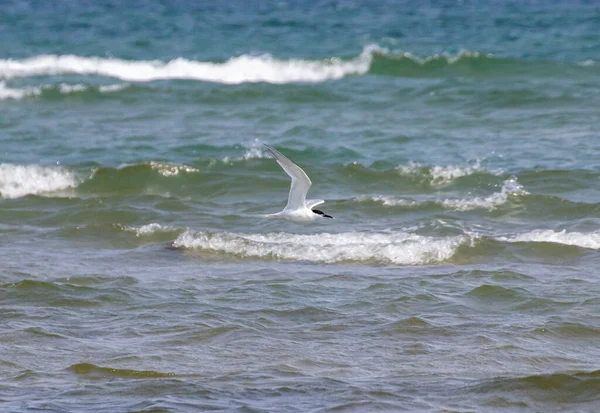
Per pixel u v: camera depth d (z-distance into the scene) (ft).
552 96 338.75
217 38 496.23
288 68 394.11
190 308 160.35
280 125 312.71
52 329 151.02
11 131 307.37
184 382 129.49
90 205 234.99
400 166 260.01
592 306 160.04
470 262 190.39
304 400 123.44
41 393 126.21
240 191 252.62
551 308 159.53
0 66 402.52
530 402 124.06
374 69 394.93
